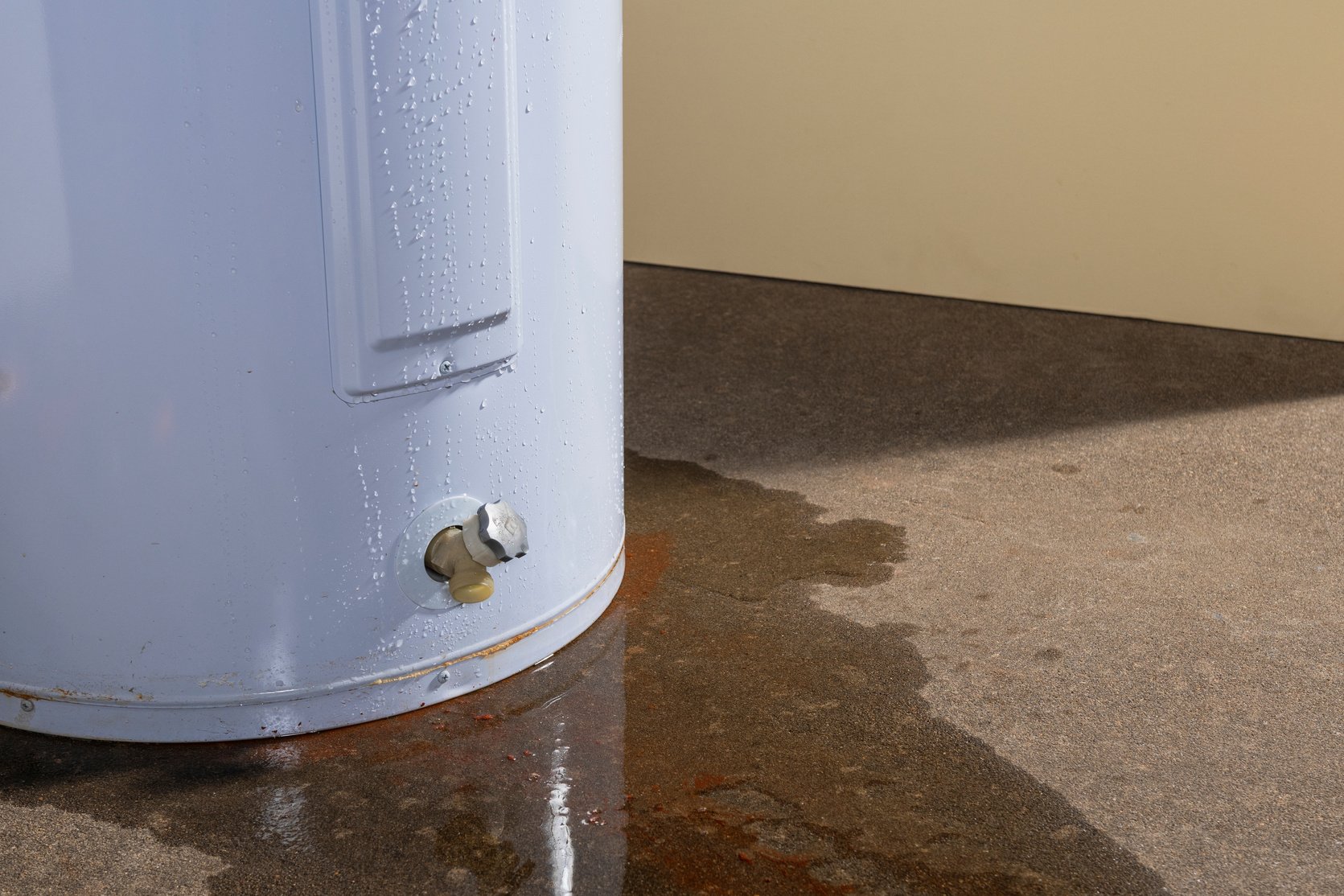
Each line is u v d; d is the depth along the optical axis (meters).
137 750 1.89
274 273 1.79
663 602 2.10
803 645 2.03
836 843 1.79
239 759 1.88
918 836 1.80
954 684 1.98
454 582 1.88
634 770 1.87
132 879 1.75
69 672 1.88
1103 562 2.19
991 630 2.06
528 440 1.93
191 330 1.79
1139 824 1.81
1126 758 1.88
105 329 1.79
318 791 1.84
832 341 2.89
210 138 1.75
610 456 2.05
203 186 1.76
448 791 1.84
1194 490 2.35
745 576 2.15
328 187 1.78
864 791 1.84
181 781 1.85
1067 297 3.13
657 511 2.29
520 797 1.83
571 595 2.02
